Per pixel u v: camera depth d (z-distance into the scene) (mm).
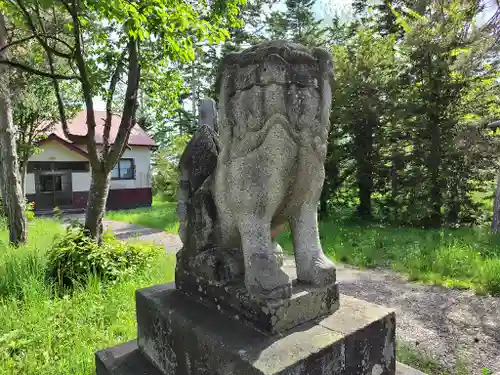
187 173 1877
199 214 1713
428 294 3574
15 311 2893
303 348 1225
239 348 1237
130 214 11477
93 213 4363
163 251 4801
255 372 1127
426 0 8164
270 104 1295
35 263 3887
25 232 5887
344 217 9141
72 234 4250
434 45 7531
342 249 5289
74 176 13891
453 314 3078
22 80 7391
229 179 1452
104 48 4543
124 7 3172
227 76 1404
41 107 8609
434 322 2932
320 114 1371
